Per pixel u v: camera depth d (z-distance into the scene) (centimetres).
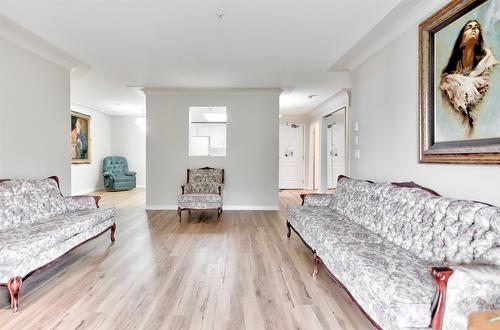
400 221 216
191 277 253
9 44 302
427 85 233
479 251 152
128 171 887
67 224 268
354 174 391
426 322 131
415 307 131
